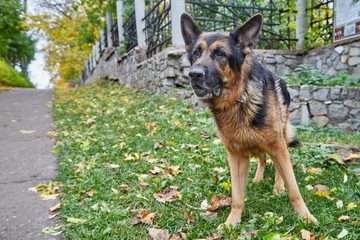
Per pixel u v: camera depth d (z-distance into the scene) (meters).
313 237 2.10
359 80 6.01
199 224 2.46
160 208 2.74
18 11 13.88
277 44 8.39
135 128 5.37
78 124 6.18
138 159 3.96
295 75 6.98
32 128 6.30
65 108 8.05
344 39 6.49
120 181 3.44
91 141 4.93
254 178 3.41
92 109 7.45
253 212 2.65
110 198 3.02
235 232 2.29
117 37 12.96
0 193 3.39
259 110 2.40
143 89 9.06
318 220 2.35
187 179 3.31
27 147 5.04
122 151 4.35
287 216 2.44
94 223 2.57
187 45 2.88
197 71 2.28
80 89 12.31
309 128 5.27
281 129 2.52
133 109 6.75
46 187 3.52
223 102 2.47
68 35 19.34
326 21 7.23
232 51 2.43
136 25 9.77
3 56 20.58
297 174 3.30
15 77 15.98
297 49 7.74
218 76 2.39
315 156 3.72
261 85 2.50
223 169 3.48
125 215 2.66
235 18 7.18
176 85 7.21
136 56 9.59
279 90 2.81
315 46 7.36
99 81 13.45
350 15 6.30
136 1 9.59
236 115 2.46
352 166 3.46
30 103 9.26
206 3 6.93
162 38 8.25
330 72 6.88
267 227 2.28
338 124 5.79
